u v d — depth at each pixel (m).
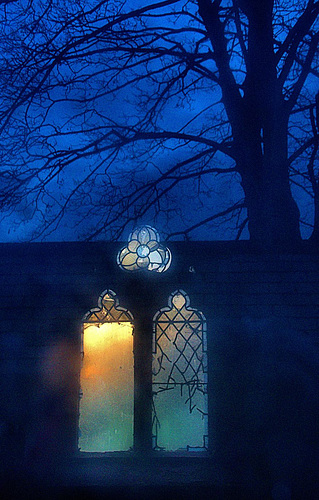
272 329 6.00
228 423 5.71
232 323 6.05
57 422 5.75
